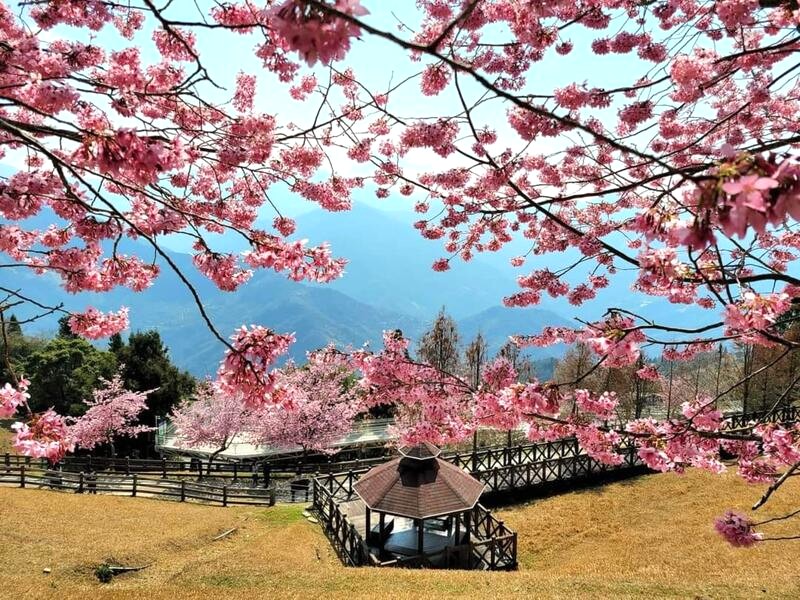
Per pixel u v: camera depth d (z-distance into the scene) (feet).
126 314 17.12
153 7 8.29
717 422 16.34
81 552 37.93
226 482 62.95
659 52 19.54
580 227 23.15
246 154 15.53
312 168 20.77
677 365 112.16
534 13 14.89
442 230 28.40
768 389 86.38
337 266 15.37
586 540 47.80
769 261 24.20
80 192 15.53
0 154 19.22
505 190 23.07
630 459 64.59
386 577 32.99
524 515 54.03
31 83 10.27
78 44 14.93
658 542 43.93
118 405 84.48
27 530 41.27
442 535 44.57
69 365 97.25
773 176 5.28
